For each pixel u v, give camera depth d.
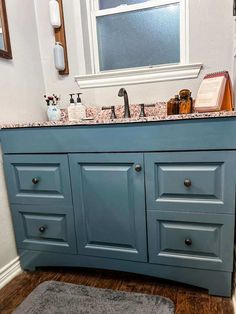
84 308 1.08
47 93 1.72
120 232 1.18
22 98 1.50
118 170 1.12
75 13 1.59
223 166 0.99
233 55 1.36
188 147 1.01
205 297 1.11
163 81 1.53
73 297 1.15
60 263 1.32
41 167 1.24
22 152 1.24
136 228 1.15
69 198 1.22
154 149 1.05
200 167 1.02
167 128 1.01
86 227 1.23
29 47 1.57
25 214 1.33
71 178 1.20
